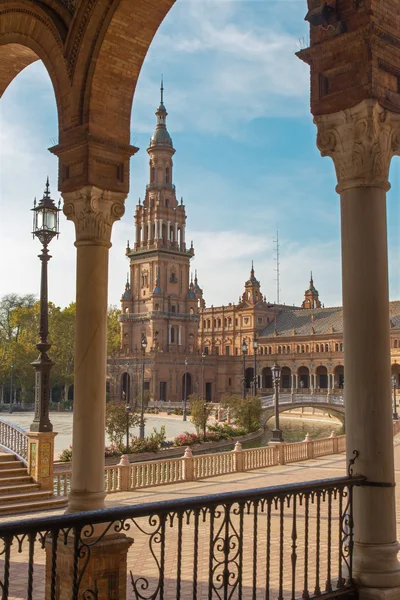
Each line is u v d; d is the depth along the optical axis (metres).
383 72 5.94
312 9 6.21
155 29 7.80
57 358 95.06
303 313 123.81
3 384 102.25
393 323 103.44
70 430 57.59
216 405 75.69
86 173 7.70
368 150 5.84
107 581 6.62
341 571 5.50
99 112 7.80
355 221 5.84
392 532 5.57
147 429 58.53
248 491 5.03
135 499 16.67
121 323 113.81
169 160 115.62
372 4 5.73
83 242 7.78
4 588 3.81
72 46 7.90
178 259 114.06
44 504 16.06
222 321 128.75
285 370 117.50
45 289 17.81
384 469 5.56
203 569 9.30
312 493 5.46
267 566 5.15
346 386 5.77
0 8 8.96
